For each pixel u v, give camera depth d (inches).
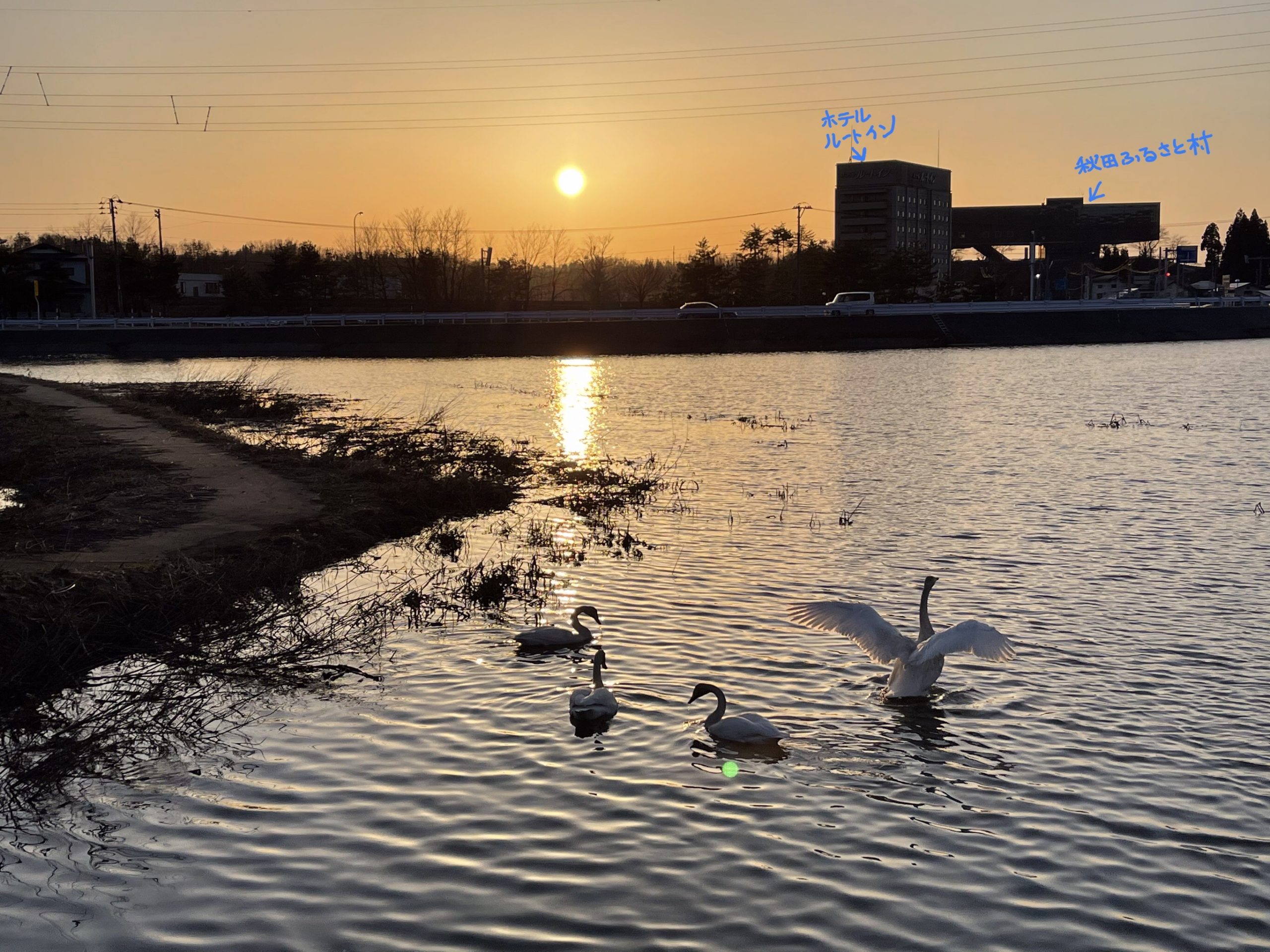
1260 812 386.9
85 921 323.9
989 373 2738.7
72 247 5949.8
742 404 2031.3
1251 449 1352.1
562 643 567.5
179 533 783.7
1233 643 568.1
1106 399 2044.8
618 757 431.2
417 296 5457.7
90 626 568.1
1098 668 530.6
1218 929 320.2
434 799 398.0
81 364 3203.7
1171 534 843.4
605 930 319.6
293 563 715.4
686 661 543.5
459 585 701.3
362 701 494.9
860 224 7829.7
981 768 421.1
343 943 314.0
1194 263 7800.2
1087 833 373.7
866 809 389.7
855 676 519.8
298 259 4675.2
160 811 390.9
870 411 1884.8
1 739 457.7
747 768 421.4
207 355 3582.7
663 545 815.7
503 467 1206.9
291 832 375.9
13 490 1006.4
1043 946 312.0
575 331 3831.2
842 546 805.2
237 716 478.3
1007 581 700.0
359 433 1545.3
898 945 312.8
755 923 322.7
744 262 5118.1
